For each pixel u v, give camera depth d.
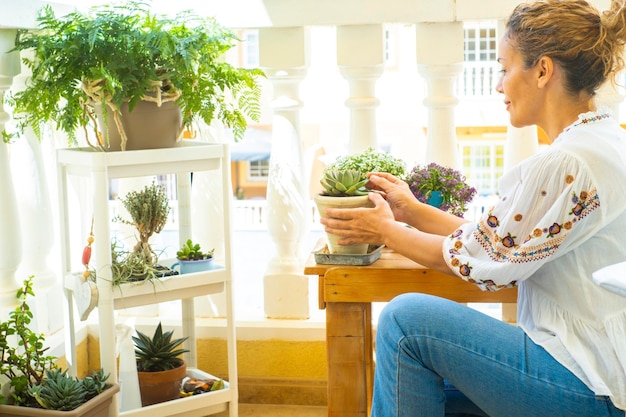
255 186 20.66
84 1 2.79
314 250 2.35
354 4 2.70
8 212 2.56
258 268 5.55
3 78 2.43
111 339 2.34
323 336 2.86
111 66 2.30
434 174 2.39
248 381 2.92
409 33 13.55
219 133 2.91
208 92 2.44
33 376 2.38
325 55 14.02
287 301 2.92
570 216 1.73
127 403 2.47
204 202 2.96
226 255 2.54
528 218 1.79
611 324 1.72
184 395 2.58
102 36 2.34
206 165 2.47
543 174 1.76
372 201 2.12
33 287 2.72
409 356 1.83
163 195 2.51
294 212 2.88
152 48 2.34
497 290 1.96
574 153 1.74
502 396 1.78
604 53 1.80
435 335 1.81
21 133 2.61
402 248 2.00
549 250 1.75
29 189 2.70
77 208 2.93
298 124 2.87
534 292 1.84
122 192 2.98
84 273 2.39
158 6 2.75
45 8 2.45
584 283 1.75
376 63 2.76
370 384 2.30
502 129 12.43
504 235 1.81
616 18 1.80
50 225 2.76
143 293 2.38
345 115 14.09
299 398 2.90
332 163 2.43
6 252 2.57
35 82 2.54
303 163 2.91
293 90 2.84
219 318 2.96
